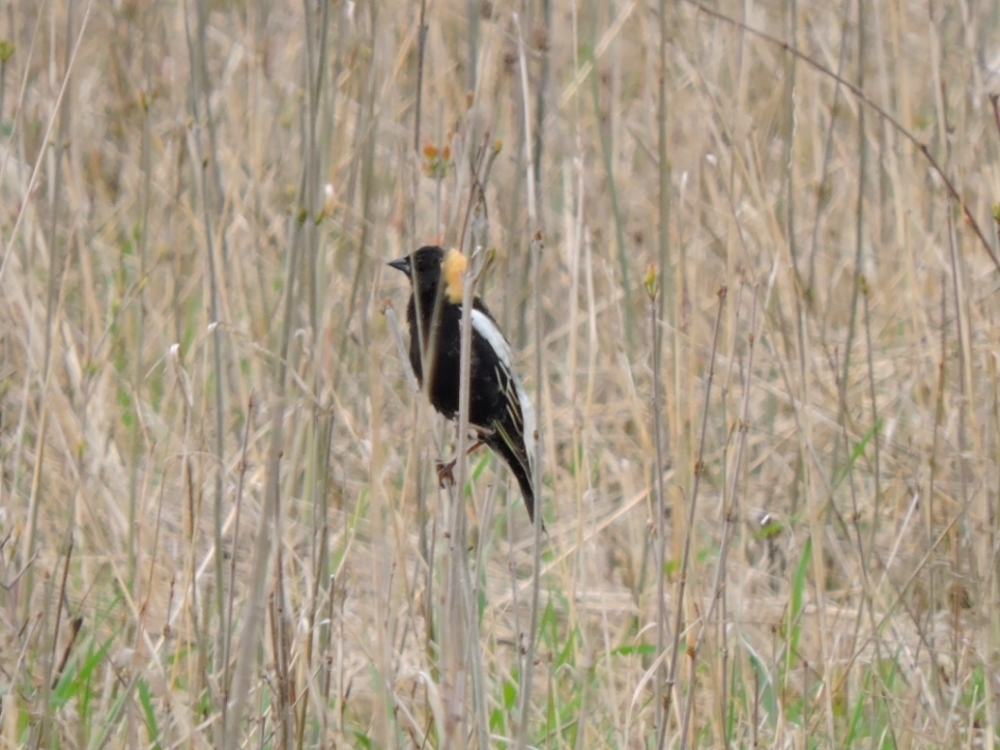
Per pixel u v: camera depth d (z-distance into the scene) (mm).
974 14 11812
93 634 8641
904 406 11258
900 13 11906
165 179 13078
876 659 8609
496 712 8367
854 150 13914
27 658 7844
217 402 8680
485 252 6879
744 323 12133
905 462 11242
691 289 10555
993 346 9461
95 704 8562
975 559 9328
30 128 12273
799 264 13219
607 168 11344
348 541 8102
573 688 8914
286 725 7051
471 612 6633
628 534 10758
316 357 7582
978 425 9711
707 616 7559
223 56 13930
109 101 13953
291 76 13992
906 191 11578
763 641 9359
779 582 10641
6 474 9992
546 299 13156
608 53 14078
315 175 7195
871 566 10203
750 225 12688
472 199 6555
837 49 14195
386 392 11367
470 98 10250
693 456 8453
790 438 11297
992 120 11328
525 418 9484
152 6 12680
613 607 9977
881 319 12641
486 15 10133
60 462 10141
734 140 9828
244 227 12039
